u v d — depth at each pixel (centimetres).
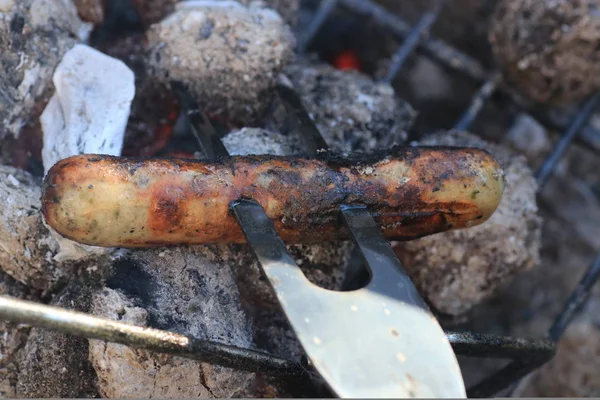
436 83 61
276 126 47
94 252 41
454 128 52
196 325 40
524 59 51
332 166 40
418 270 47
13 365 42
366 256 38
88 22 48
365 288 36
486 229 46
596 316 55
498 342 41
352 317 36
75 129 43
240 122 47
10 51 44
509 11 51
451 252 46
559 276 58
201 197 38
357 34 60
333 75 49
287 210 39
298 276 36
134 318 39
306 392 41
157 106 47
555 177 60
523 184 48
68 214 37
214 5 48
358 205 40
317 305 36
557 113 54
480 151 41
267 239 37
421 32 54
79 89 44
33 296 43
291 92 46
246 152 44
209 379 40
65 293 41
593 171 62
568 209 59
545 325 56
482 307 54
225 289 42
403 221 41
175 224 38
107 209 37
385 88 49
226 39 46
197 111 45
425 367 35
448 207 41
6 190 42
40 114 45
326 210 39
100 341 39
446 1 60
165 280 40
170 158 39
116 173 37
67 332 36
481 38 60
